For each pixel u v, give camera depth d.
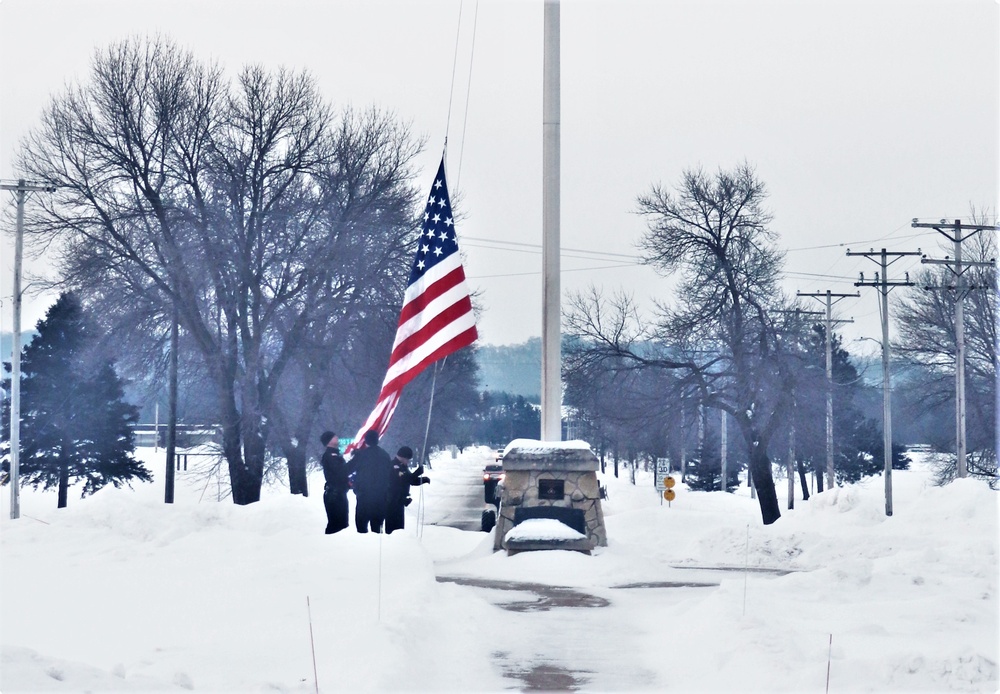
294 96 40.53
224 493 45.66
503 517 19.62
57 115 39.03
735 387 45.12
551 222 20.14
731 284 45.75
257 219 39.25
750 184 46.72
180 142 38.66
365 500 18.11
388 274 40.38
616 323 47.78
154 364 40.44
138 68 39.12
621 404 45.97
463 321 18.25
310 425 40.62
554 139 20.22
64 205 38.53
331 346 39.19
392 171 42.16
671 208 47.19
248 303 39.34
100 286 38.06
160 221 38.16
